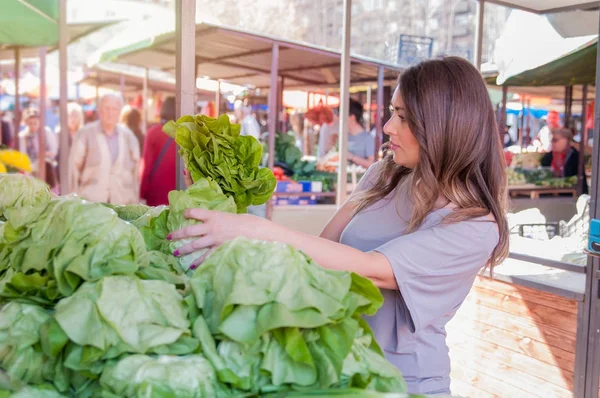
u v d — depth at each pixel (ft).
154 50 22.56
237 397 3.33
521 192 21.75
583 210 12.07
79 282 3.66
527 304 10.22
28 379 3.47
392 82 21.94
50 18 16.98
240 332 3.37
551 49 15.19
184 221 4.94
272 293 3.47
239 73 23.36
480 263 5.50
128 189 20.67
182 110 6.52
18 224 3.92
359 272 4.99
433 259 5.22
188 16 6.43
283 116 24.93
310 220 18.76
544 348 9.98
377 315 5.62
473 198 5.51
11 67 31.71
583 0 11.85
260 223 4.79
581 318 9.39
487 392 10.87
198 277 3.72
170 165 16.85
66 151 18.75
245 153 5.71
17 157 17.72
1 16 16.02
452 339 11.51
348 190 20.30
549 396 9.91
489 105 5.71
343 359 3.43
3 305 3.75
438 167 5.53
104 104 19.75
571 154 22.99
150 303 3.49
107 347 3.29
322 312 3.42
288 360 3.42
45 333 3.46
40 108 23.22
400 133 5.78
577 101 27.27
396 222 6.07
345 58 14.32
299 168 21.12
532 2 12.16
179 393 3.23
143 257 4.01
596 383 9.30
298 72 23.26
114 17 24.68
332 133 22.76
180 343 3.44
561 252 10.79
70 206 3.83
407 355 5.57
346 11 14.11
